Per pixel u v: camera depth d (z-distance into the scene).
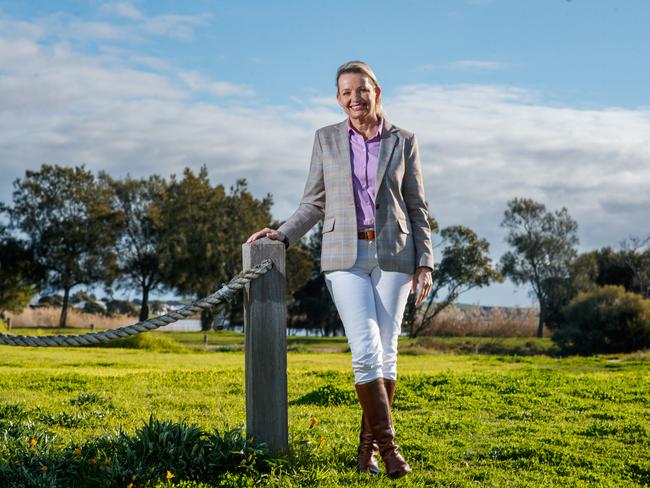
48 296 74.38
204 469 4.55
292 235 4.84
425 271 4.79
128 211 66.56
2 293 64.06
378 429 4.51
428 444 6.31
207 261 63.50
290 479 4.49
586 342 39.62
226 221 65.38
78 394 9.53
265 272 4.73
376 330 4.57
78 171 65.94
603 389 10.80
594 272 61.31
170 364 18.77
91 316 62.75
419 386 10.44
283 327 4.78
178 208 64.69
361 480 4.67
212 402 8.93
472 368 17.81
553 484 5.06
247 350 4.77
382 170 4.66
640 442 6.83
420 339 43.66
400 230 4.68
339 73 4.73
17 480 4.42
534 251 63.69
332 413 8.26
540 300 63.22
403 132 4.86
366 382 4.51
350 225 4.62
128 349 28.62
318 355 27.30
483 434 7.12
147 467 4.49
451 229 62.12
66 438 5.95
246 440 4.71
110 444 4.90
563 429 7.50
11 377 11.45
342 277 4.64
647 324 38.53
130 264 66.25
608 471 5.60
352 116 4.70
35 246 64.31
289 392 10.60
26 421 6.69
